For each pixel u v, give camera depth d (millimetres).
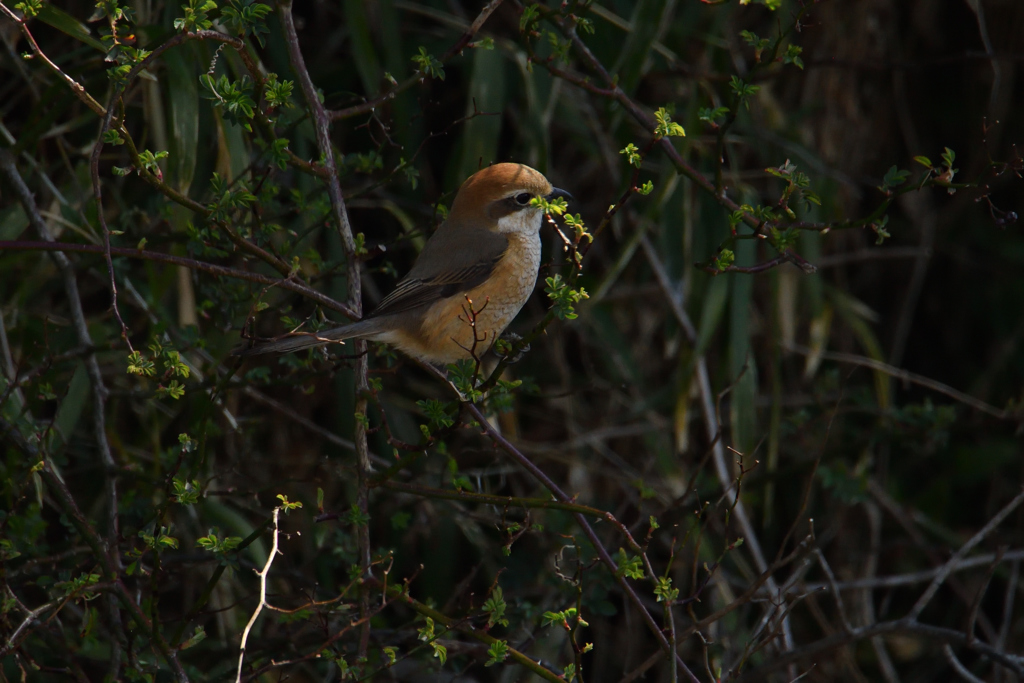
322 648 5688
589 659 10805
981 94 12172
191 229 6180
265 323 9523
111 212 8859
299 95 8344
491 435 5602
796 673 10492
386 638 7387
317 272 7727
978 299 12672
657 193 8930
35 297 9039
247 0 5457
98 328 8555
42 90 8914
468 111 9812
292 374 7453
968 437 12195
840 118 11406
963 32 12266
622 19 9914
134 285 9000
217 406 7773
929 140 12500
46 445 6535
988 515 11805
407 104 8953
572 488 10203
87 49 8383
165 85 8625
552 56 6508
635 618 10250
